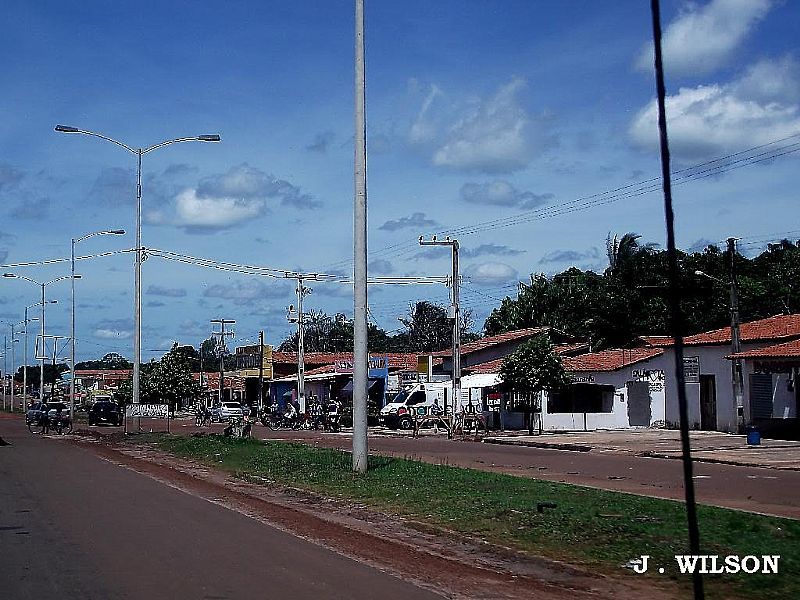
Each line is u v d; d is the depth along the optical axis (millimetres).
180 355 58875
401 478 20328
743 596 9531
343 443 39906
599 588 10203
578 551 12000
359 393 21938
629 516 14281
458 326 48875
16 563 11164
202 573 10602
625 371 49344
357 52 21781
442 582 10484
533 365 45500
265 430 56625
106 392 104750
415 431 46594
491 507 15695
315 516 16391
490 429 51625
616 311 66688
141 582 10055
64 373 150000
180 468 27234
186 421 70375
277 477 22578
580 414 49156
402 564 11594
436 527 14453
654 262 66438
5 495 18891
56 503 17531
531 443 38438
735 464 27484
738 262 65375
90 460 29688
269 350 95375
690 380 46031
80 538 13188
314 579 10398
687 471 8781
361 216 21844
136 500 18266
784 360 36094
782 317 45906
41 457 30906
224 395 105188
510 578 10805
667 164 8891
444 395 56969
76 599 9227
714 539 12188
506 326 79125
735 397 41156
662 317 64000
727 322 61469
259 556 11844
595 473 24344
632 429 47938
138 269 40094
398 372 73438
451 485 18875
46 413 51812
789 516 15328
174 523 14938
